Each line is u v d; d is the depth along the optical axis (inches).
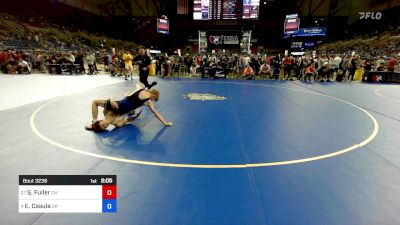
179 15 1648.6
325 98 385.7
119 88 438.0
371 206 111.4
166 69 656.4
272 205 110.7
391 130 224.2
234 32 1457.9
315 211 107.1
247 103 336.2
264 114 276.5
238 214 104.3
